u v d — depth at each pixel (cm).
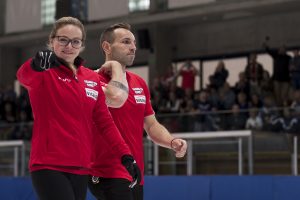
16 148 2314
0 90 3319
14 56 3988
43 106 693
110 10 3141
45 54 674
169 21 3300
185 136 2111
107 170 852
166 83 2841
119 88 834
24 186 2059
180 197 1844
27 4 3416
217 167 2039
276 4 2880
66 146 689
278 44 3092
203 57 3356
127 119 874
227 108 2505
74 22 702
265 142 1998
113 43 894
